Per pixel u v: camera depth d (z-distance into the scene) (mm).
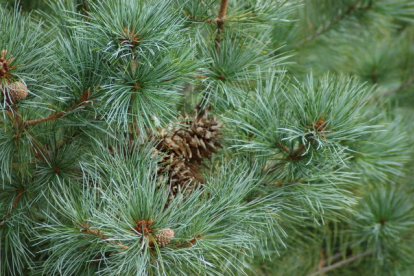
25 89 1278
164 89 1302
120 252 1249
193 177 1366
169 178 1360
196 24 1427
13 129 1341
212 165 1416
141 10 1275
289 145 1362
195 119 1396
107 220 1243
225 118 1371
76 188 1373
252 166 1394
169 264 1283
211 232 1316
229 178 1342
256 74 1439
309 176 1374
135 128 1369
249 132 1385
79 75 1312
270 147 1360
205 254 1289
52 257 1363
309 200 1364
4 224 1371
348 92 1343
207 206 1291
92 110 1333
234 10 1442
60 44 1332
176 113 1326
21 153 1345
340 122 1333
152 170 1341
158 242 1249
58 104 1345
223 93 1418
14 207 1375
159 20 1283
